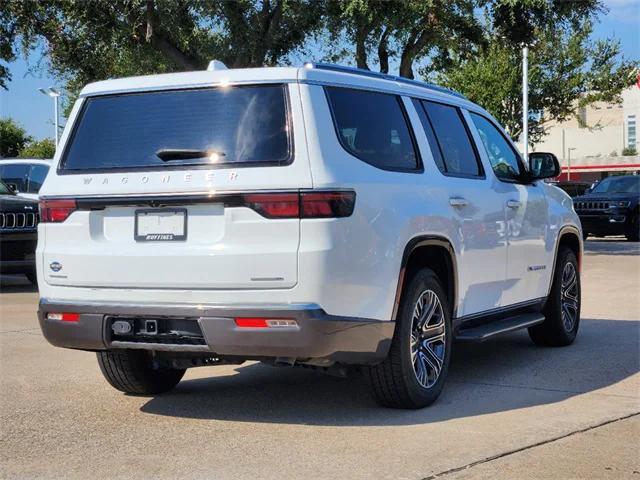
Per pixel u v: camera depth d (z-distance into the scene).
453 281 5.97
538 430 5.08
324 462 4.54
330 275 4.82
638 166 69.19
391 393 5.46
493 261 6.55
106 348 5.27
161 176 5.07
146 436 5.10
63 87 20.62
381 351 5.15
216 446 4.87
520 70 36.25
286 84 5.09
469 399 5.89
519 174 7.36
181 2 17.86
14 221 12.05
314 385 6.42
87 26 18.28
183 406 5.82
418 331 5.58
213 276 4.90
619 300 10.95
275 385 6.45
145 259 5.07
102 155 5.35
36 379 6.66
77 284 5.30
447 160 6.23
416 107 6.05
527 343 8.16
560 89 37.12
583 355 7.51
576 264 8.19
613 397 5.93
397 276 5.24
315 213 4.81
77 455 4.75
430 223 5.61
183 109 5.25
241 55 18.41
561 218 7.83
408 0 17.59
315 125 4.98
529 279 7.21
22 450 4.84
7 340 8.35
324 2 18.08
